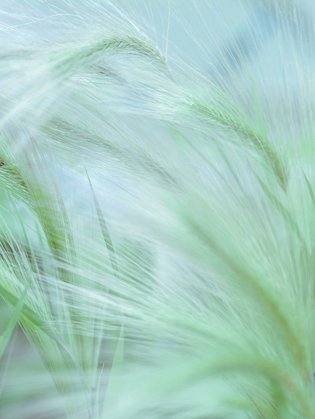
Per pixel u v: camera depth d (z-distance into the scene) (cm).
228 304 47
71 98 48
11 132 46
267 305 44
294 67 52
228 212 45
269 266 45
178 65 51
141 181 46
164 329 46
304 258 47
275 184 49
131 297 47
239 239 45
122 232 49
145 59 49
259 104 51
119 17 51
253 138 49
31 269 50
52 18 48
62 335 48
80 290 47
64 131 48
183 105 49
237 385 48
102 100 49
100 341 48
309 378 46
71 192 50
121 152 48
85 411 46
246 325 47
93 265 48
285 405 47
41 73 43
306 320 46
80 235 49
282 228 47
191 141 49
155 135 49
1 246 51
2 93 44
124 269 48
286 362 46
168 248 46
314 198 48
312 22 53
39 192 48
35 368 47
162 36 52
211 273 45
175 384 42
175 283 48
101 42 46
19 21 49
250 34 54
